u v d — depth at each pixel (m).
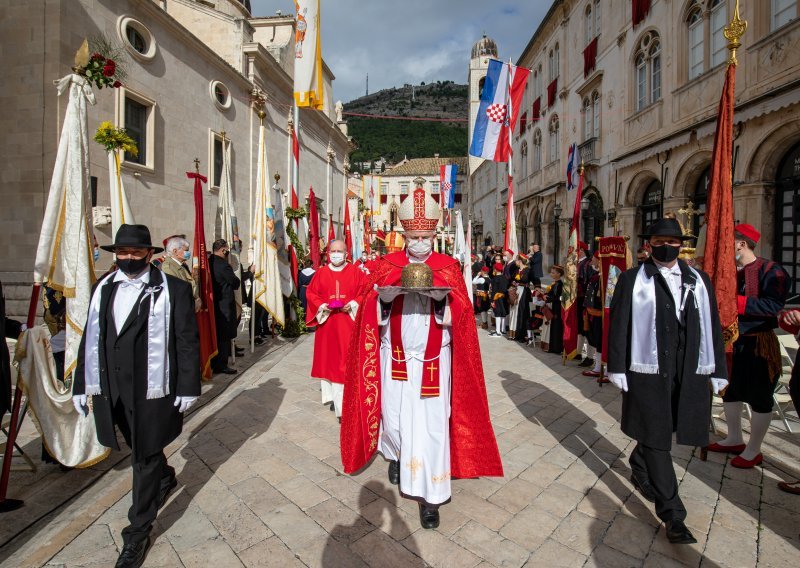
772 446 4.17
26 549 2.71
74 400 2.77
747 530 2.89
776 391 4.81
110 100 9.48
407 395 2.99
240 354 8.18
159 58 10.98
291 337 10.06
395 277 3.13
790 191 8.55
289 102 18.67
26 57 8.30
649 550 2.71
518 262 10.12
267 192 8.39
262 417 4.96
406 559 2.63
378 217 49.97
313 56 10.09
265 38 19.28
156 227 10.98
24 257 8.32
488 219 36.09
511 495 3.34
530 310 9.84
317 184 23.03
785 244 8.66
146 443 2.61
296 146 10.61
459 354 3.15
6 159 8.37
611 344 3.02
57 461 3.66
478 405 3.18
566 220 18.58
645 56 13.12
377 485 3.49
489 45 30.94
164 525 2.97
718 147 3.68
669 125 11.76
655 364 2.84
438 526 2.94
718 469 3.71
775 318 3.63
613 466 3.82
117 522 3.01
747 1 9.05
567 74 18.88
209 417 4.95
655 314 2.88
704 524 2.96
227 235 8.27
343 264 5.07
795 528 2.91
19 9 8.29
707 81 10.29
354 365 3.33
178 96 11.72
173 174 11.53
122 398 2.62
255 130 15.74
